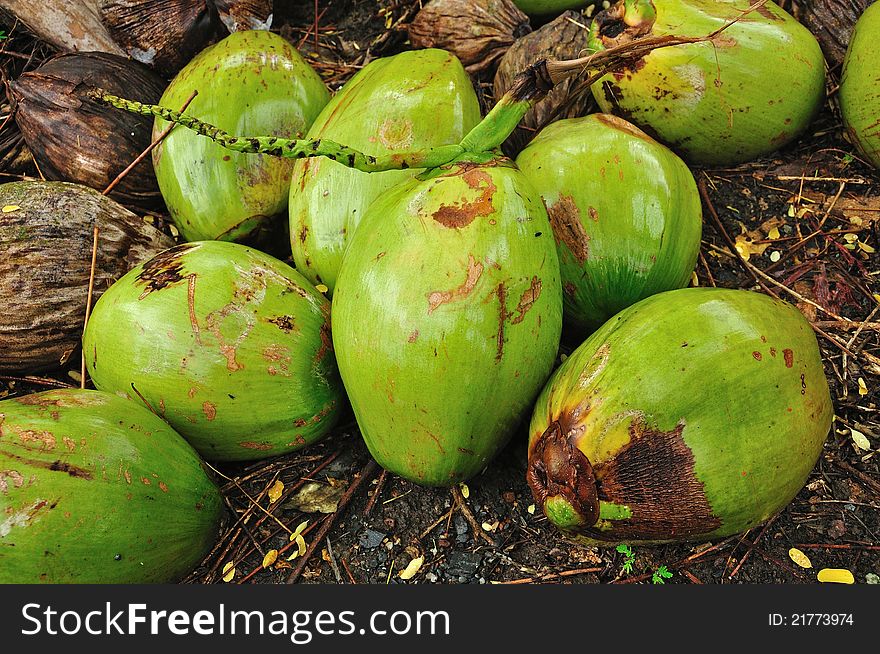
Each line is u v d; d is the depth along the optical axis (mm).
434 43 1387
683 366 927
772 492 941
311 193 1101
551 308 971
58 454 928
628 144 1067
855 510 1041
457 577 1012
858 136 1238
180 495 980
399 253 950
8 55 1447
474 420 962
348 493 1062
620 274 1058
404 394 948
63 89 1263
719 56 1180
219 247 1063
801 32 1225
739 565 1008
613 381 933
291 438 1063
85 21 1373
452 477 1001
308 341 1044
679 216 1069
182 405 1022
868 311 1177
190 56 1348
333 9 1498
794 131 1261
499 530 1037
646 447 923
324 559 1030
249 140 930
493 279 936
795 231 1238
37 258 1133
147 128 1277
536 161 1081
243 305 1028
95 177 1262
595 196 1053
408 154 973
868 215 1241
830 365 1138
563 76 1001
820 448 968
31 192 1154
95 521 927
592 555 1016
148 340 1017
